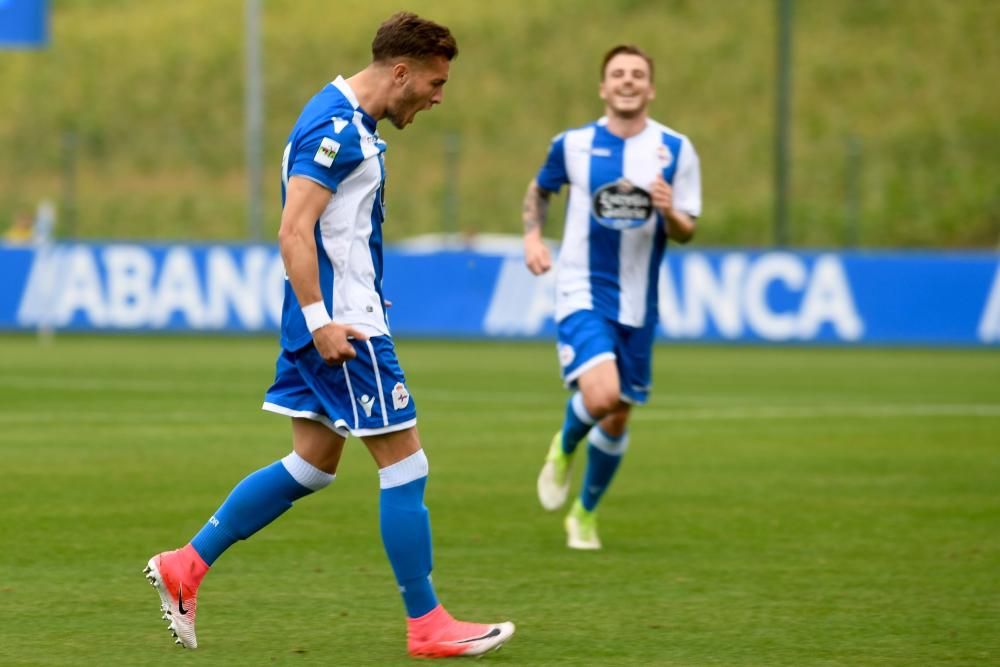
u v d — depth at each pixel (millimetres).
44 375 56438
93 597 20141
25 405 46344
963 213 126188
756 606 20094
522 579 21953
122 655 17016
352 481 32094
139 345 72312
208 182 138750
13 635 17922
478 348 74250
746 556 23922
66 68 159250
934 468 34969
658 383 57406
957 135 139500
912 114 143625
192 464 33875
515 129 143125
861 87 148250
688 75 150750
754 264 77500
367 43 158250
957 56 153375
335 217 16484
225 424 41875
